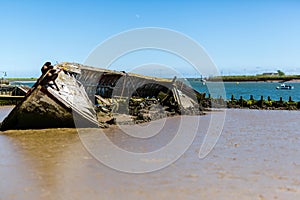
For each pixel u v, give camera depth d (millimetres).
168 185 6035
